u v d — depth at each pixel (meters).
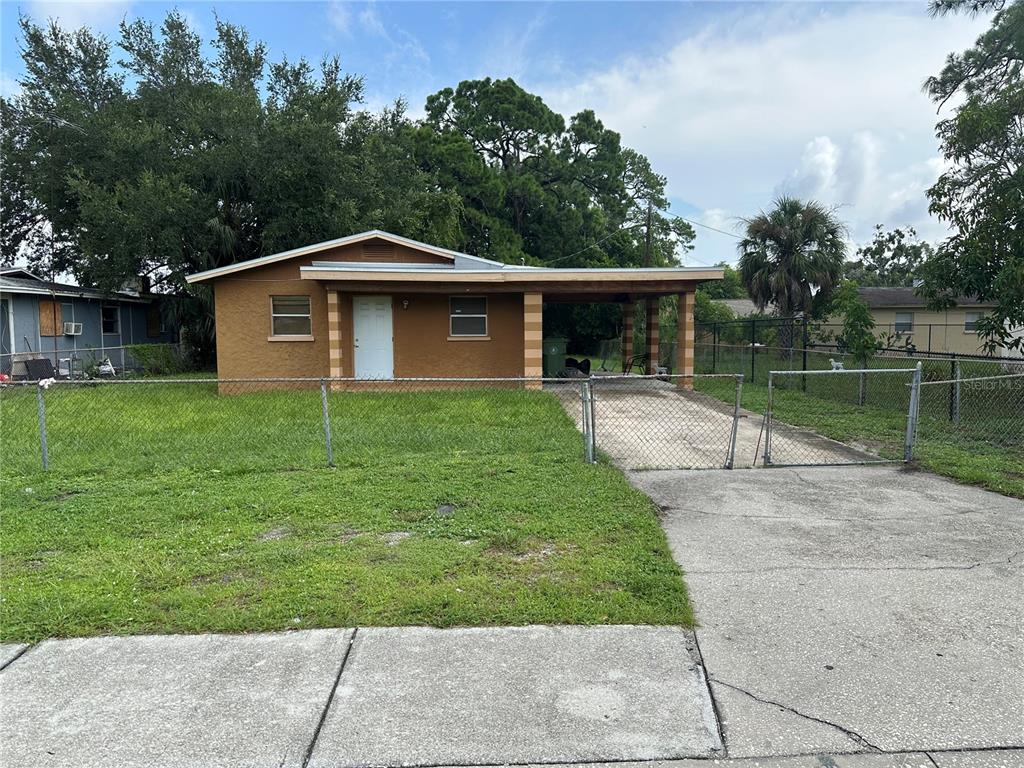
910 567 4.26
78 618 3.51
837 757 2.48
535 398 12.18
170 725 2.67
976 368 12.92
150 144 21.56
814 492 6.09
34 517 5.23
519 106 35.00
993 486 6.21
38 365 17.30
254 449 7.68
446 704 2.80
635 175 40.81
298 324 14.67
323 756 2.50
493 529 4.86
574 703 2.81
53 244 27.89
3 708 2.78
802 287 24.42
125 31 24.00
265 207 22.39
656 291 14.76
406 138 27.50
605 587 3.91
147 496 5.82
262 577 4.04
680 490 6.14
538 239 34.12
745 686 2.94
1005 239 11.04
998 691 2.90
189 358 23.59
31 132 23.48
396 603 3.67
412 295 14.95
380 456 7.24
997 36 12.06
